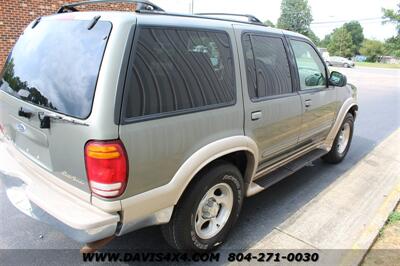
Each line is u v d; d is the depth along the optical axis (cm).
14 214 370
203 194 287
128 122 227
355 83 2008
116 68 223
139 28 238
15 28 1073
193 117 266
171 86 253
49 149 254
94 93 222
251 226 365
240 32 320
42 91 257
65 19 270
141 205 245
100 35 234
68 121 230
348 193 452
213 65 287
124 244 327
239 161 341
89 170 226
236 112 303
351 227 369
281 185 471
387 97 1419
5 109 306
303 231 359
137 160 234
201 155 272
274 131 359
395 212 405
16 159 306
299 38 416
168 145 250
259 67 336
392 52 6259
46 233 339
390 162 585
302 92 400
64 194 253
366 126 859
